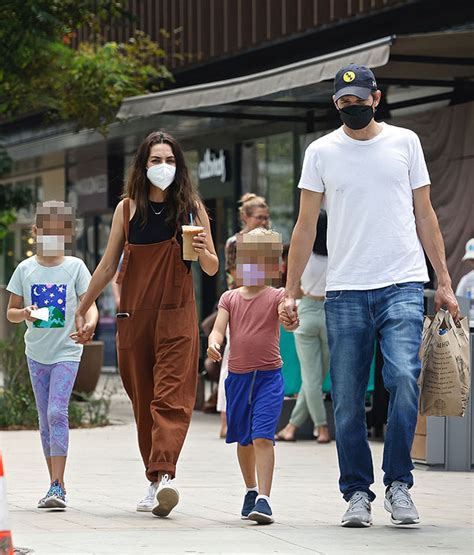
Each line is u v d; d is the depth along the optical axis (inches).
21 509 686.5
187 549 548.7
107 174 2165.4
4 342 1272.1
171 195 663.8
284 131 1603.1
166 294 663.1
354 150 624.1
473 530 611.5
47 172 2425.0
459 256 1270.9
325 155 626.8
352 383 626.5
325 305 633.6
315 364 1096.8
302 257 634.2
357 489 629.3
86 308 679.1
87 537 582.9
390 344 614.2
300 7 1533.0
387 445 620.7
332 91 1243.2
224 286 1793.8
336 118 1459.2
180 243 663.1
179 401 660.1
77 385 1504.7
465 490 780.0
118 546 556.4
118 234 673.0
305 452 1022.4
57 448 691.4
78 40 1930.4
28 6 1336.1
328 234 631.2
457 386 617.0
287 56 1641.2
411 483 628.1
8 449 1035.3
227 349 1116.5
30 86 1448.1
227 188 1754.4
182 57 1707.7
